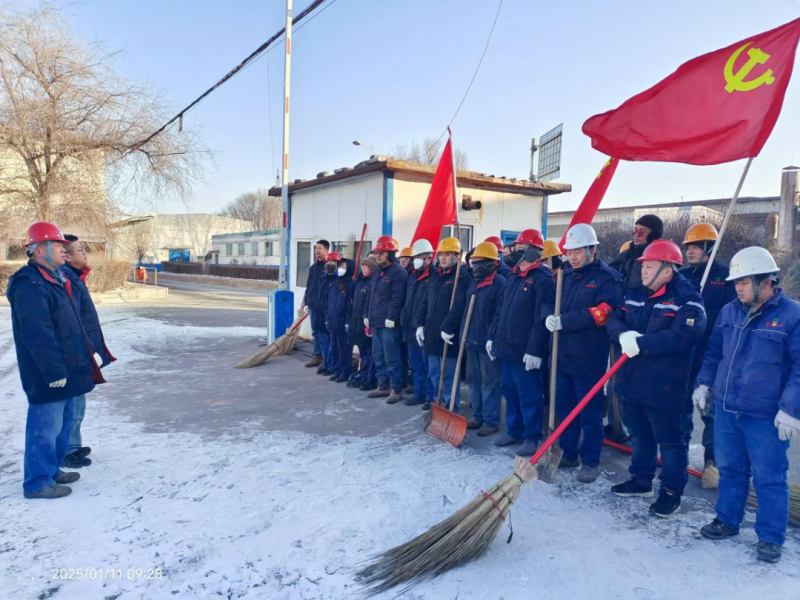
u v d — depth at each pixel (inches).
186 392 249.9
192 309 669.9
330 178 353.7
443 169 217.9
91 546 114.8
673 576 106.4
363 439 185.0
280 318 362.9
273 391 253.0
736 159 145.1
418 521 127.0
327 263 285.1
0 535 118.6
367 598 99.7
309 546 115.9
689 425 153.3
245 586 102.2
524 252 185.9
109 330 454.6
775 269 112.3
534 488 147.5
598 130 169.9
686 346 124.0
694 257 164.7
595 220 1244.5
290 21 370.9
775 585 103.7
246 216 2930.6
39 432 136.9
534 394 171.5
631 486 143.0
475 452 174.6
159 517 127.6
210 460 163.6
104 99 695.7
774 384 110.9
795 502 128.0
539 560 111.9
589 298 149.7
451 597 100.0
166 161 739.4
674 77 156.0
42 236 139.3
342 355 273.7
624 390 135.7
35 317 132.3
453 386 191.5
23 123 644.1
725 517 121.0
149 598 98.3
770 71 140.6
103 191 727.1
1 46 620.7
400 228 321.4
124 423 201.0
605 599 99.4
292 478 150.7
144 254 1770.4
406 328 225.3
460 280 205.6
